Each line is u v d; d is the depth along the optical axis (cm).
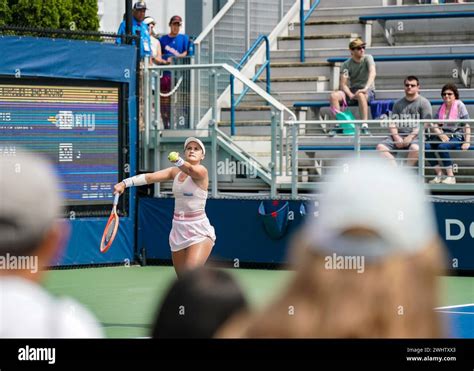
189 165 1228
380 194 196
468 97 1997
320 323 199
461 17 2203
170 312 239
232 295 238
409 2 2419
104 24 2592
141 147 1869
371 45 2283
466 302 1304
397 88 2133
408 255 195
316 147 1842
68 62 1705
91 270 1711
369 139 1855
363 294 195
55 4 2159
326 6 2380
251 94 1955
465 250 1580
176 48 2100
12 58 1642
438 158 1666
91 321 259
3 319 237
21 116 1658
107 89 1762
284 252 1689
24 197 230
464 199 1611
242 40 2128
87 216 1738
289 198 1695
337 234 197
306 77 2095
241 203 1727
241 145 1839
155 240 1803
